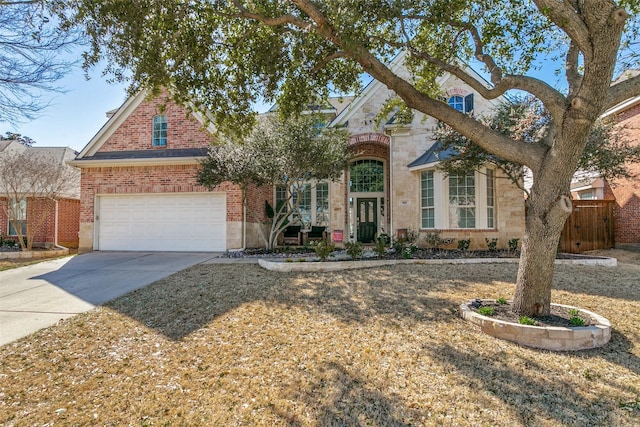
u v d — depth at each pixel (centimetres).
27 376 418
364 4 586
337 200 1684
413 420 329
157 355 468
